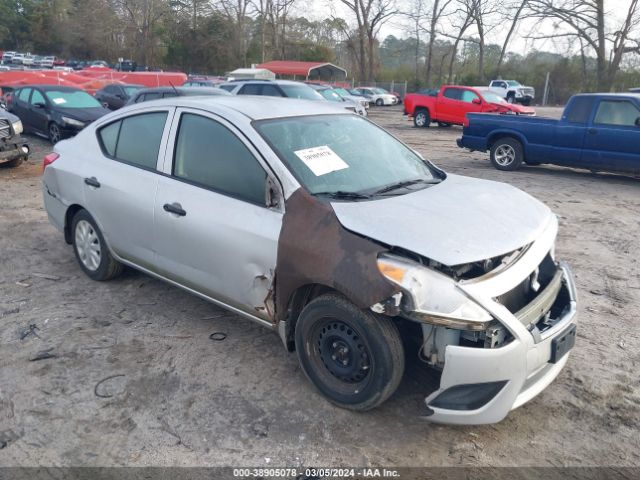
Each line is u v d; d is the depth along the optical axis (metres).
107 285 5.22
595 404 3.50
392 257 2.96
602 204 9.05
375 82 54.56
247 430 3.21
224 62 60.12
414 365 3.78
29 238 6.75
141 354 4.02
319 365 3.46
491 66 52.31
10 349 4.07
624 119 10.60
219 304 4.02
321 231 3.22
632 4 37.78
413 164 4.34
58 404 3.44
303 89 16.42
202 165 3.99
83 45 73.00
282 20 59.72
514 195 3.90
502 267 3.05
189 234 3.94
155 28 63.72
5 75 30.31
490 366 2.85
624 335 4.41
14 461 2.97
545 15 39.84
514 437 3.20
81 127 14.30
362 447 3.09
